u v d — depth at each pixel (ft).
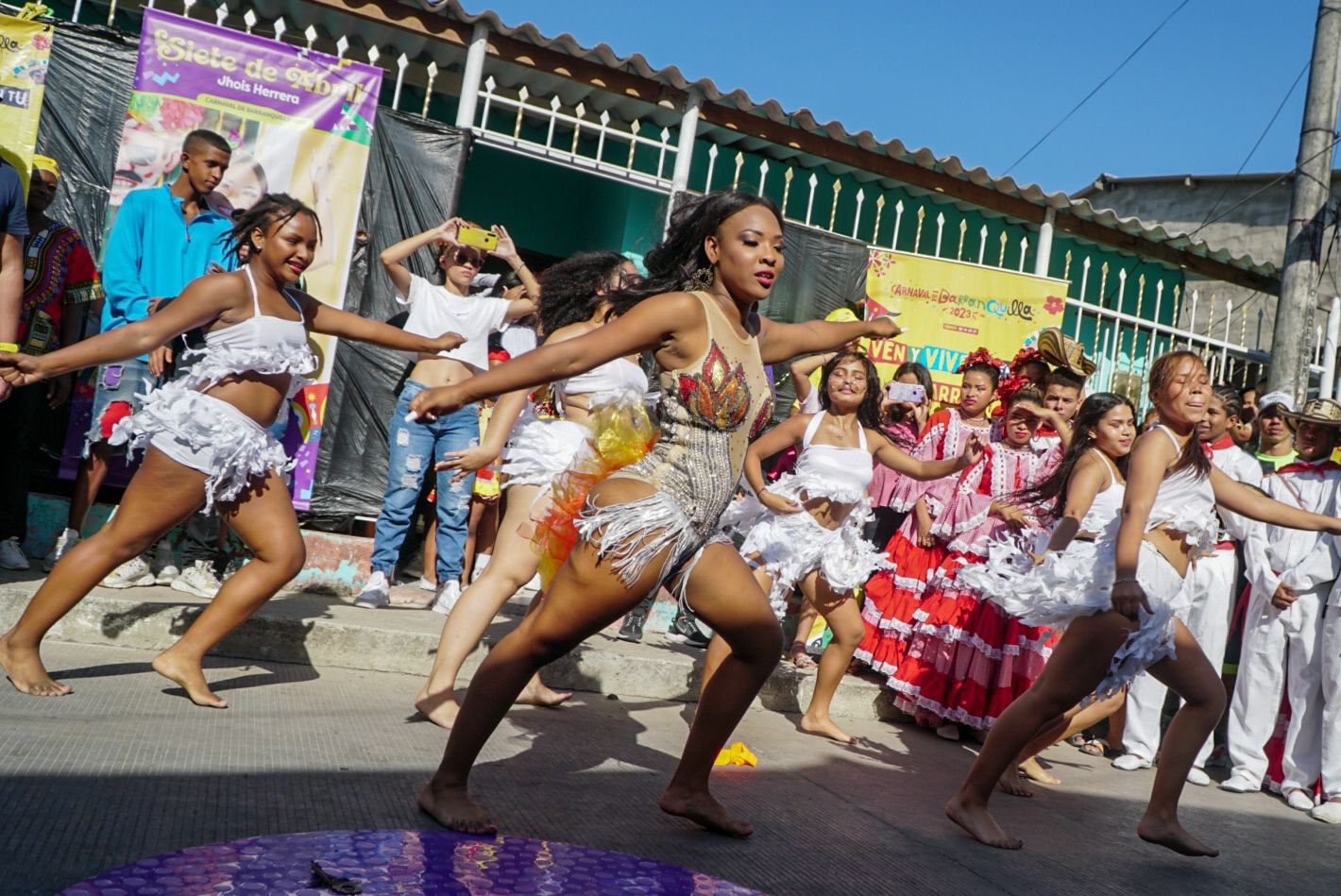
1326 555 17.94
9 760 10.32
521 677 10.36
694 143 27.53
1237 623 22.02
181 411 12.99
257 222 13.62
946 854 11.91
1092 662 12.46
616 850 10.27
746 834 11.32
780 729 17.85
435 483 21.54
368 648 17.08
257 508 13.56
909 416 22.36
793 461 22.65
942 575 19.52
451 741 10.40
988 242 30.73
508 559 14.32
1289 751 18.15
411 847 9.05
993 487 19.52
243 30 24.88
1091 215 29.40
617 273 14.82
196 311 13.16
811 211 27.66
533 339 21.71
